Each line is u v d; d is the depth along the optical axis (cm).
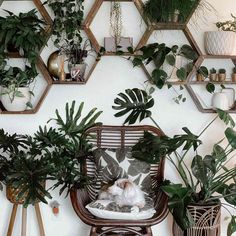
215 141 281
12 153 244
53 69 263
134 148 242
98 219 223
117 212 223
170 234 284
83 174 249
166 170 282
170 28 261
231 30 262
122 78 274
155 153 233
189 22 272
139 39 270
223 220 285
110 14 267
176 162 282
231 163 282
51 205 281
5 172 232
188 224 215
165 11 249
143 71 272
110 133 271
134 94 252
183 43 272
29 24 246
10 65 271
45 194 219
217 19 273
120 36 266
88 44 269
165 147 229
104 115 277
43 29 254
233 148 242
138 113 253
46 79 261
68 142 252
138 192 233
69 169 242
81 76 262
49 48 270
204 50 274
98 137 268
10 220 258
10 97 258
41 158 238
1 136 247
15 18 246
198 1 251
